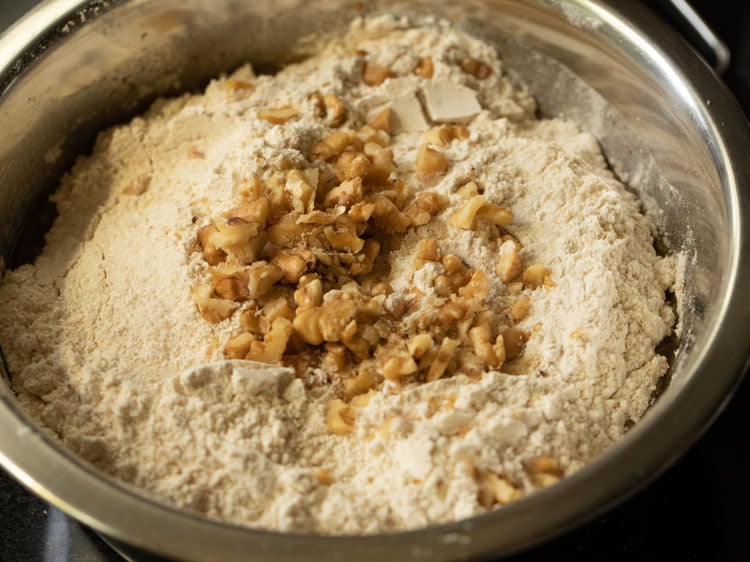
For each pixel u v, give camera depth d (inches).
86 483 7.7
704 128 10.6
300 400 9.5
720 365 8.5
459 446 8.6
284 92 12.6
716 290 9.6
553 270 10.6
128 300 10.5
